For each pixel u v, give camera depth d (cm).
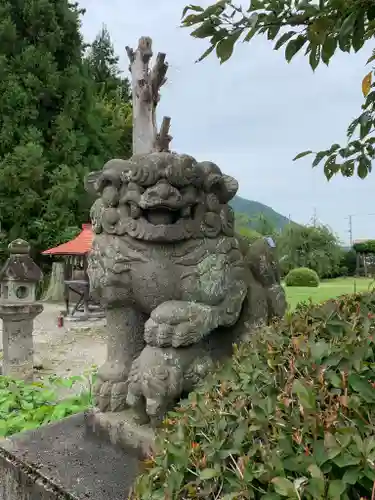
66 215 1416
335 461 82
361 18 129
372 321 132
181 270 189
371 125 159
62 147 1457
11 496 185
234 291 198
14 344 502
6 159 1356
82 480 165
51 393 330
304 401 95
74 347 766
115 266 191
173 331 180
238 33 133
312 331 134
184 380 180
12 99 1380
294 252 1614
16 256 536
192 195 187
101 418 200
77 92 1499
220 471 94
